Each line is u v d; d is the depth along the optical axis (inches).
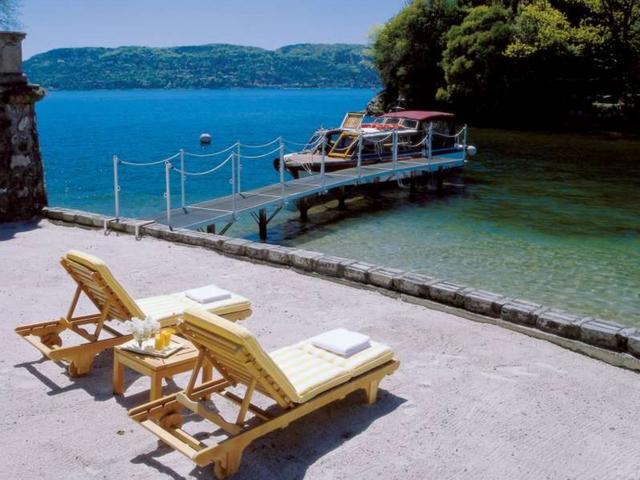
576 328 247.3
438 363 235.5
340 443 179.9
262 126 2343.8
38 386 212.4
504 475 165.5
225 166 1241.4
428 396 209.5
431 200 834.2
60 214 473.7
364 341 204.1
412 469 167.5
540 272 488.7
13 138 466.3
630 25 1796.3
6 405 198.8
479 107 1946.4
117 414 194.2
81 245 409.4
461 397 208.8
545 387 216.8
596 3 1770.4
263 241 613.3
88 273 207.3
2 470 164.6
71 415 193.3
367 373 197.3
